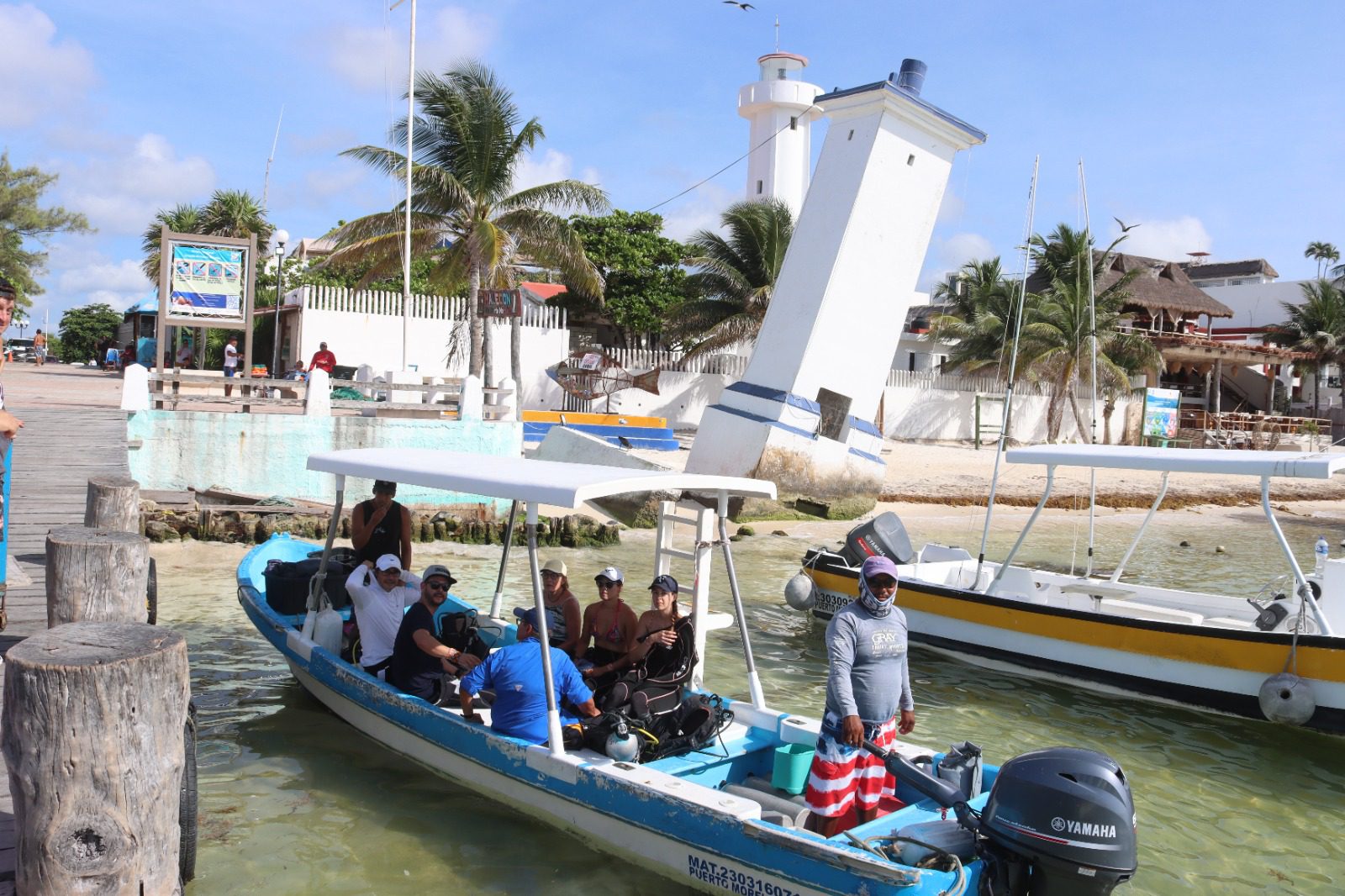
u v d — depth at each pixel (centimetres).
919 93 2206
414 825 655
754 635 1238
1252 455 1015
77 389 2642
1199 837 713
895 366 4759
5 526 669
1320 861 680
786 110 4888
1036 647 1093
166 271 1731
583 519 1783
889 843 525
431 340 3166
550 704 638
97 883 366
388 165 2594
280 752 768
